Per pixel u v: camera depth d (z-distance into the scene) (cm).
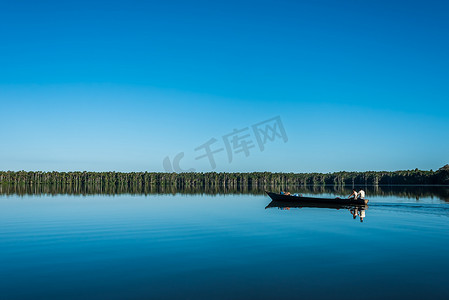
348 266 1264
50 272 1210
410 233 1923
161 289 1038
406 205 3591
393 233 1923
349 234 1891
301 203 3928
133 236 1855
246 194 6656
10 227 2189
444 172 15062
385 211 3044
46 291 1027
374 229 2056
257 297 973
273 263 1305
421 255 1422
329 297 972
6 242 1712
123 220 2497
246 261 1333
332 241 1702
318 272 1192
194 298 966
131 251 1506
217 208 3438
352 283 1084
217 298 965
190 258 1382
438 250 1510
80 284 1085
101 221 2448
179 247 1580
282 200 4094
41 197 5469
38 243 1686
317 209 3259
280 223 2316
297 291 1017
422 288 1041
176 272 1199
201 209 3331
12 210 3272
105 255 1440
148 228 2123
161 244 1645
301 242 1681
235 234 1900
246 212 3020
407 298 966
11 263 1323
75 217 2694
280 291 1017
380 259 1359
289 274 1172
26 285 1078
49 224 2314
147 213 2972
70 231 2030
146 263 1314
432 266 1263
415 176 16962
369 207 3372
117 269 1238
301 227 2144
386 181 18488
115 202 4341
